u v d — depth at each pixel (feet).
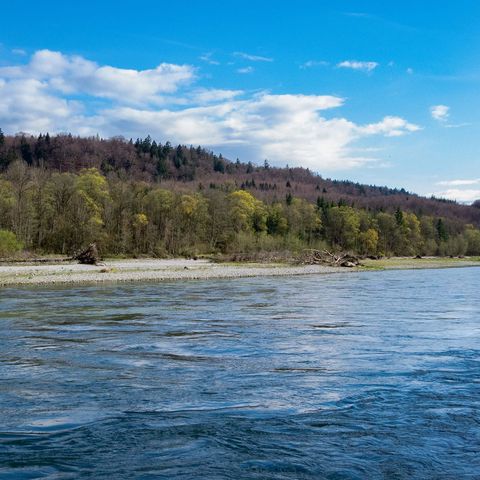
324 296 120.16
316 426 31.99
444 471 25.88
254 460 26.96
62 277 161.68
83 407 35.55
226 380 42.93
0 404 36.09
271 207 444.96
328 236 451.12
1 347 56.44
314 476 25.22
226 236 347.97
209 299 111.04
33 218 279.28
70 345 57.88
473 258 491.31
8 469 25.76
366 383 42.01
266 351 55.21
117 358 51.24
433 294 127.13
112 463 26.53
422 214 621.72
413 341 61.26
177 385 41.22
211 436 30.22
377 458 27.32
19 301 102.83
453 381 42.57
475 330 69.67
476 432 31.07
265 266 253.24
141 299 109.40
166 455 27.53
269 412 34.65
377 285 158.20
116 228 314.55
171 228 336.90
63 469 25.80
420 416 33.86
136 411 34.71
